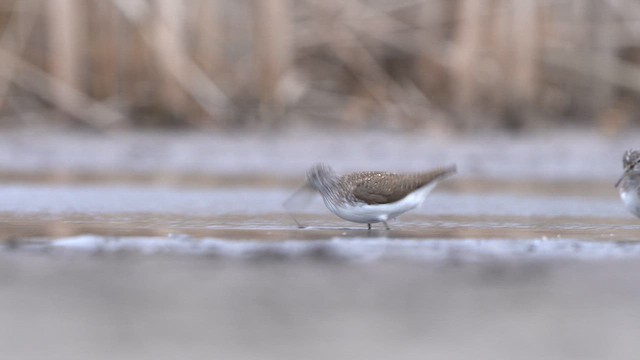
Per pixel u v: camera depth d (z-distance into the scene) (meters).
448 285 9.55
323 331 8.21
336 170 18.77
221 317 8.52
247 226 12.43
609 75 22.30
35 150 20.20
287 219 13.20
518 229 12.35
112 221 12.86
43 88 21.45
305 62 22.80
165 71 21.27
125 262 10.30
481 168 19.33
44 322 8.45
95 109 21.36
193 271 10.05
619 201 15.44
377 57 22.91
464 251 10.77
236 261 10.34
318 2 22.80
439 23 22.34
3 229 12.05
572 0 22.23
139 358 7.54
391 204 11.68
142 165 19.44
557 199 15.56
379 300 9.12
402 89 22.55
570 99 22.44
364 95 22.52
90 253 10.72
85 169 18.92
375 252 10.77
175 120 21.36
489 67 21.86
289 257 10.60
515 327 8.34
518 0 21.69
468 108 21.80
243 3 22.30
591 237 11.69
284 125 21.58
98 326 8.26
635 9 22.28
